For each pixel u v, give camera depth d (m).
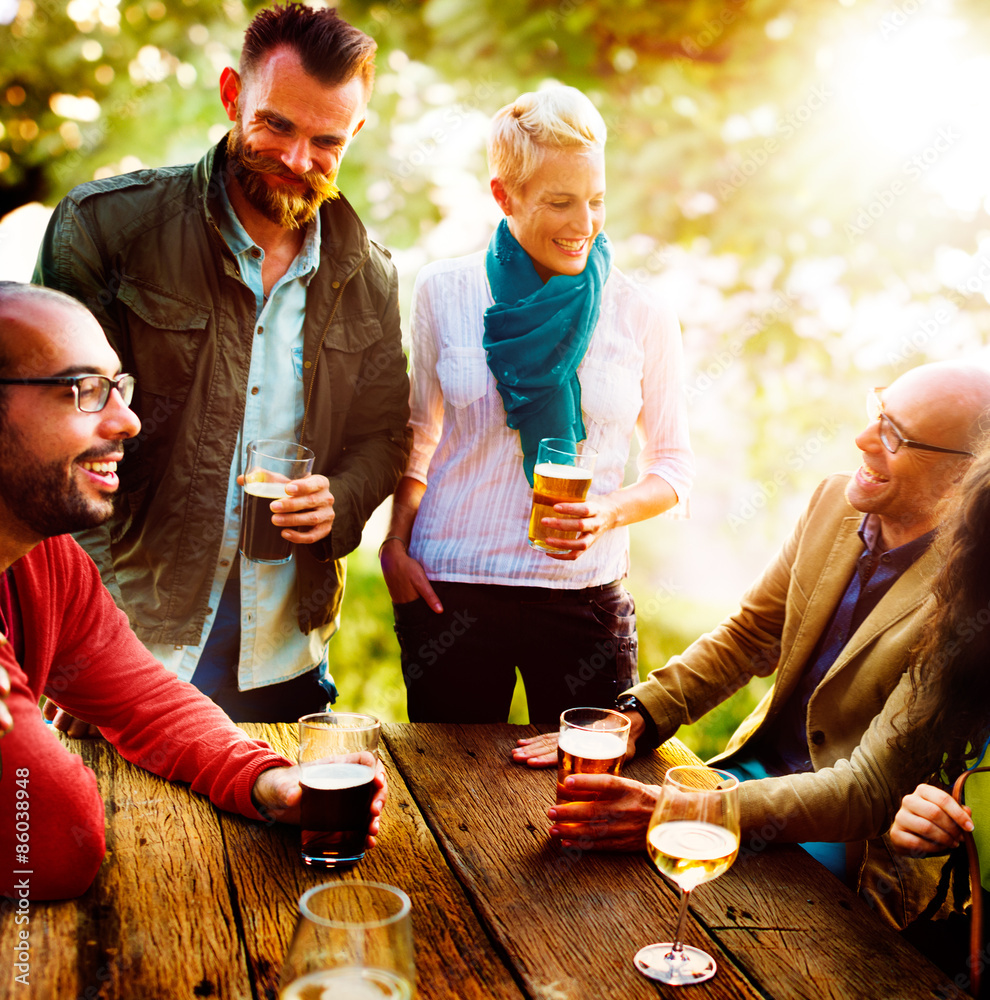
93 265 2.02
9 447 1.33
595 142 2.12
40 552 1.53
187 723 1.63
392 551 2.40
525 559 2.29
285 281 2.17
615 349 2.31
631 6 4.69
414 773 1.75
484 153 5.26
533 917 1.33
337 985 0.89
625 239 5.02
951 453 1.84
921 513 1.92
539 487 2.04
